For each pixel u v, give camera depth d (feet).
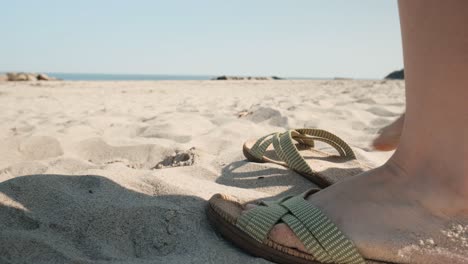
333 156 6.19
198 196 4.69
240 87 40.16
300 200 3.91
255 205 4.17
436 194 3.49
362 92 28.25
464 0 3.12
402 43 3.70
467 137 3.34
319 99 21.07
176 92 30.40
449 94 3.33
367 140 9.48
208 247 3.81
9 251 3.49
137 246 3.90
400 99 19.36
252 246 3.74
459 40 3.19
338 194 3.92
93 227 4.00
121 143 8.62
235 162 6.15
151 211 4.23
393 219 3.55
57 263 3.41
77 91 28.94
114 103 20.20
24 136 8.66
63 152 8.21
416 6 3.41
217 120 12.18
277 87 40.47
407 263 3.39
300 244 3.58
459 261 3.26
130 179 5.00
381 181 3.84
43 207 4.21
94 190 4.66
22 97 23.12
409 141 3.68
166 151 8.02
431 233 3.41
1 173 6.35
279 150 5.53
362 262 3.47
